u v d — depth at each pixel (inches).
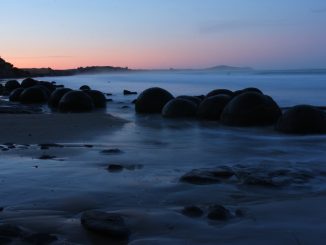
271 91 1343.5
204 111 625.3
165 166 318.3
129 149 387.5
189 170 303.9
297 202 226.8
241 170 295.0
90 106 812.6
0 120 565.0
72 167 311.0
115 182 270.4
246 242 176.6
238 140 445.7
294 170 297.9
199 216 206.2
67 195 242.4
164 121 606.5
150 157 351.6
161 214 207.8
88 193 246.2
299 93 1246.9
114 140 439.2
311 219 201.5
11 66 3978.8
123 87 1847.9
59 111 794.2
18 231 182.9
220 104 622.2
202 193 246.5
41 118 589.3
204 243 175.8
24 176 285.7
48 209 218.7
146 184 265.7
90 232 185.6
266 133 495.2
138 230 189.8
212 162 334.3
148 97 738.2
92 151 374.3
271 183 263.0
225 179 276.5
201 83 2074.3
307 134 486.0
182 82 2268.7
